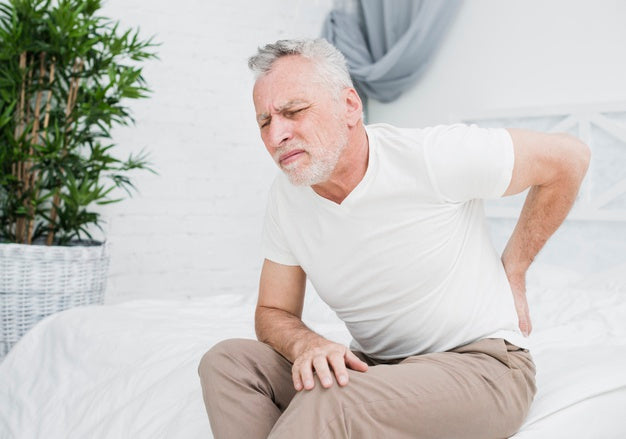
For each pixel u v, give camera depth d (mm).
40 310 2604
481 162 1046
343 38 3779
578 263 2732
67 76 2896
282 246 1249
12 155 2742
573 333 1731
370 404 896
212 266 3627
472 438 992
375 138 1110
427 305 1103
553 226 1209
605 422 1141
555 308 2041
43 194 3113
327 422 877
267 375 1048
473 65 3254
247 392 995
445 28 3389
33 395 1692
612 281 2375
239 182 3701
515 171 1071
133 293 3404
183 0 3490
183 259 3537
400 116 3715
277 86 1055
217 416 980
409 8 3459
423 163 1050
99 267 2777
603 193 2633
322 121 1053
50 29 2703
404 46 3436
